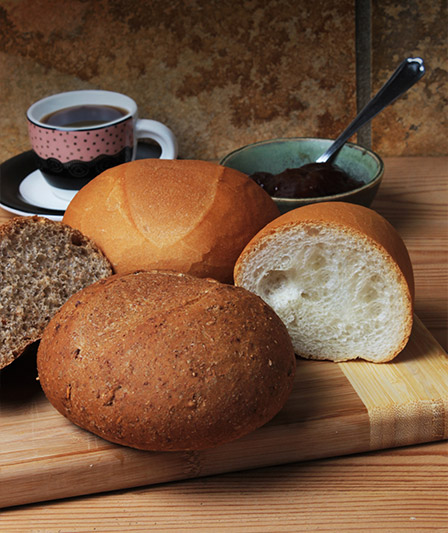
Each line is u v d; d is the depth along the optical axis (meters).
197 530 0.43
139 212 0.52
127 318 0.45
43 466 0.44
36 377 0.50
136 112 0.64
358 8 0.70
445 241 0.62
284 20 0.69
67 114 0.65
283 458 0.46
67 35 0.68
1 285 0.50
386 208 0.67
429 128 0.74
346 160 0.65
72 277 0.52
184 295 0.46
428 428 0.47
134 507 0.44
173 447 0.44
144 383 0.43
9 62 0.69
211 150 0.74
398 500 0.44
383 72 0.72
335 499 0.44
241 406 0.43
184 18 0.68
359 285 0.49
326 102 0.72
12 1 0.66
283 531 0.43
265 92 0.71
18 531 0.43
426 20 0.69
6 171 0.67
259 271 0.51
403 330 0.49
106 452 0.45
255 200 0.54
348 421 0.46
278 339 0.46
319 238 0.49
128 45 0.69
